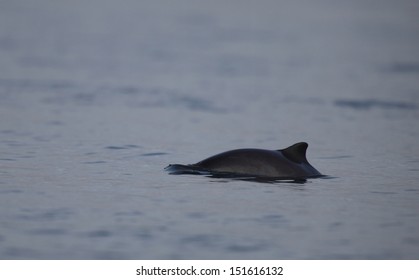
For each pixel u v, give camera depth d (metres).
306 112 121.56
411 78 172.25
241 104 129.62
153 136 94.62
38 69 167.38
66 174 69.12
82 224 53.19
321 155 83.94
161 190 62.66
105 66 180.88
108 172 70.31
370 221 55.44
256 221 54.78
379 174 72.62
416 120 113.94
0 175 67.94
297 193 62.56
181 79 162.88
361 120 113.62
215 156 69.75
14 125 98.44
